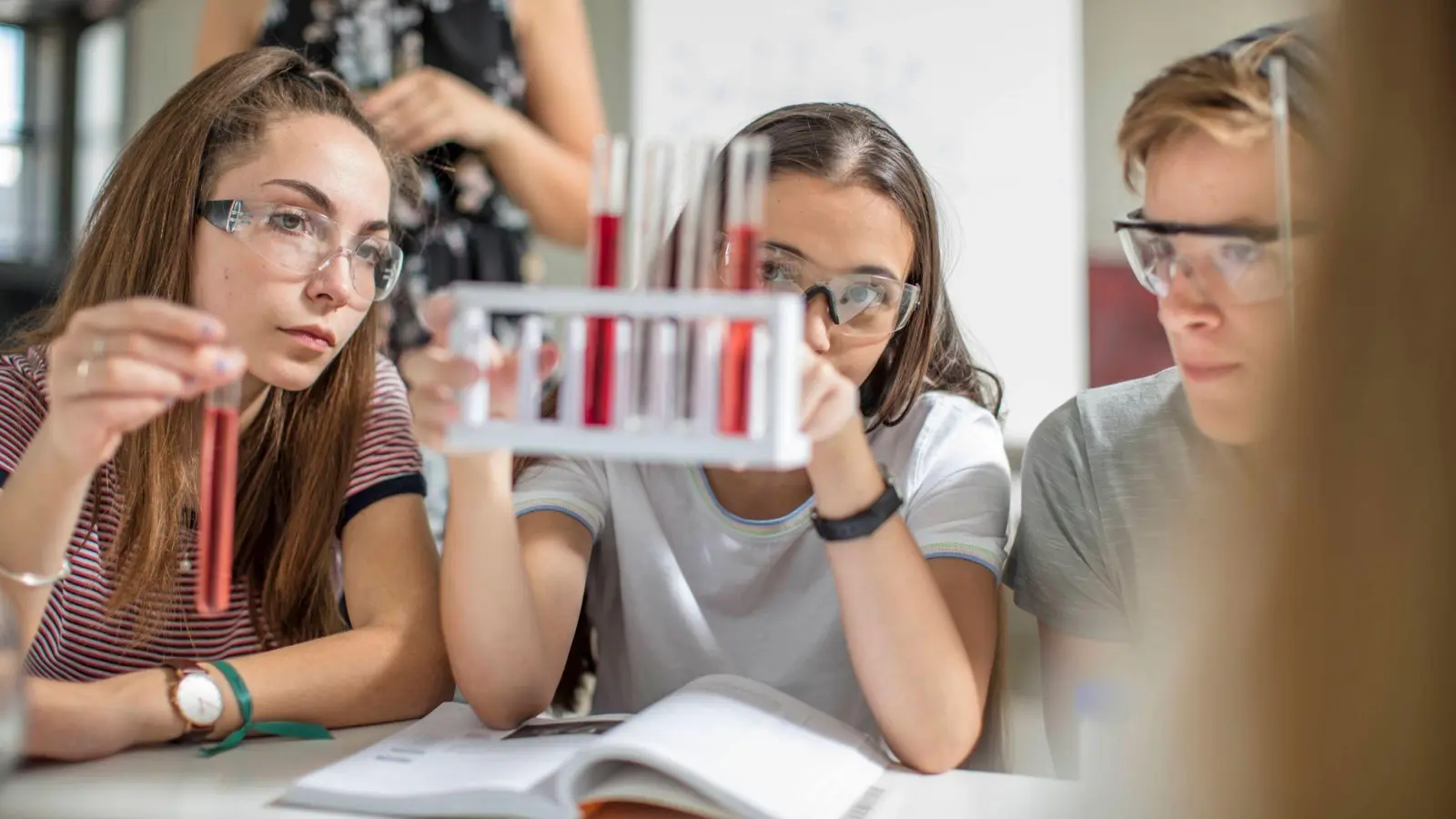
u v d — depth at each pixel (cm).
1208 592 37
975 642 102
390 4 213
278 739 94
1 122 280
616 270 70
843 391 79
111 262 106
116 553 105
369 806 73
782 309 64
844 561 91
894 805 78
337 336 104
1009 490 117
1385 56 34
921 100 266
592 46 273
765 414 65
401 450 118
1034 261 263
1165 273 99
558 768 78
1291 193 74
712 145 69
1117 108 263
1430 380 33
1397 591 32
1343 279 34
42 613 88
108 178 110
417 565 111
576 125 230
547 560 108
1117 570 116
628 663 118
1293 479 34
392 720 102
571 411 67
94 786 79
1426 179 33
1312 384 34
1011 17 263
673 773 71
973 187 265
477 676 96
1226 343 96
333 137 105
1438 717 32
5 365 109
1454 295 33
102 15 282
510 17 221
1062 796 81
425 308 73
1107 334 262
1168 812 36
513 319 178
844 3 267
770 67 270
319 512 113
